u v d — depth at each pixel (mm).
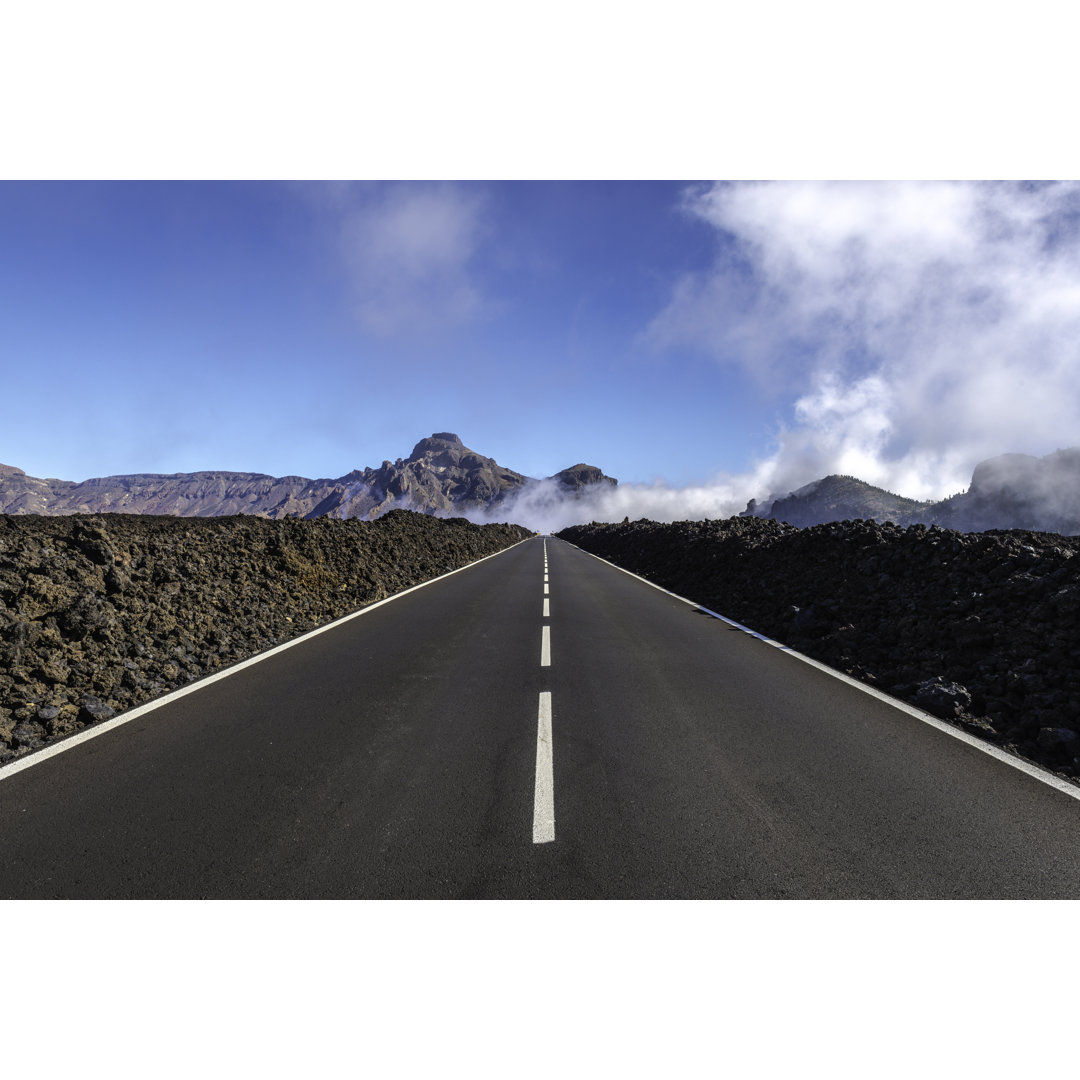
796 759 4043
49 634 5461
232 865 2803
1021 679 5180
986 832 3129
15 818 3189
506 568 20828
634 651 7285
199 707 5031
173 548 9070
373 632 8289
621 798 3455
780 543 14609
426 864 2812
